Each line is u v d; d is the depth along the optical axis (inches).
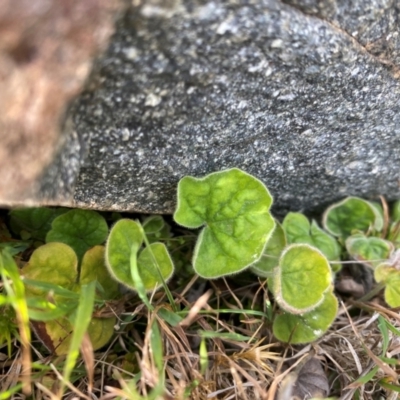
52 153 2.7
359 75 3.7
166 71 3.2
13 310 3.7
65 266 4.0
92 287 3.5
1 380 3.7
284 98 3.7
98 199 3.9
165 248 4.1
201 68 3.2
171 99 3.4
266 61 3.4
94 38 2.7
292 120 3.9
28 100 2.6
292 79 3.5
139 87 3.2
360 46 3.6
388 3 3.4
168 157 3.7
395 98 4.0
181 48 3.1
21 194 2.7
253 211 4.0
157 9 2.9
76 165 3.2
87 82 2.9
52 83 2.6
